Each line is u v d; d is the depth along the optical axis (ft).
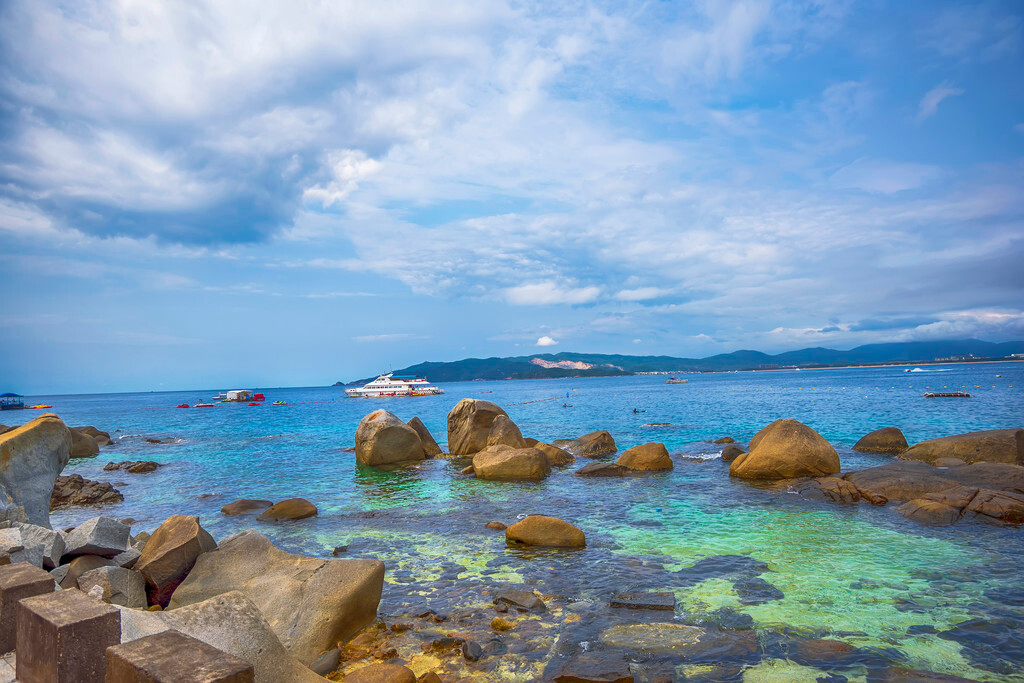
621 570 44.04
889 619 34.40
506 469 89.30
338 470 103.86
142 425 251.80
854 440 119.65
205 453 136.15
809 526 55.52
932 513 56.90
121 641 22.45
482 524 60.39
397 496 77.61
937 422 152.35
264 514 65.51
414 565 46.98
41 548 34.50
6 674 19.22
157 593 36.37
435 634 33.86
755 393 385.29
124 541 42.68
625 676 27.50
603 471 88.79
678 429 157.79
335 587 34.81
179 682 13.25
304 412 349.41
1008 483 63.31
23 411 462.19
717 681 27.84
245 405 483.92
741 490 73.61
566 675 27.86
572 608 37.06
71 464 124.98
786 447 79.25
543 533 51.65
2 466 49.08
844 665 29.09
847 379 646.33
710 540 51.67
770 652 30.55
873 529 53.98
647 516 61.57
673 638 32.37
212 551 39.22
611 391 545.44
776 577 41.68
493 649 31.63
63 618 17.13
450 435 123.65
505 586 41.39
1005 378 506.48
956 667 28.86
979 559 44.80
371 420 111.55
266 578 36.47
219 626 25.62
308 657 30.73
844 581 40.68
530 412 256.73
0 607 21.03
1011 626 33.19
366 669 27.14
